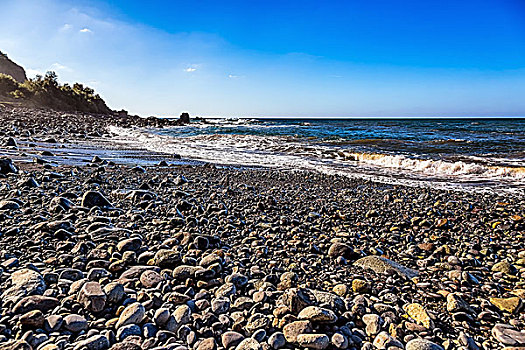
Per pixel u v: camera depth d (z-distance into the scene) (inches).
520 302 112.5
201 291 112.4
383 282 132.1
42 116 1455.5
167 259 129.3
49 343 80.7
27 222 166.9
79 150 607.8
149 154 619.2
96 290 99.3
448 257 159.8
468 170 472.4
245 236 179.9
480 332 100.0
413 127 1924.2
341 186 375.2
